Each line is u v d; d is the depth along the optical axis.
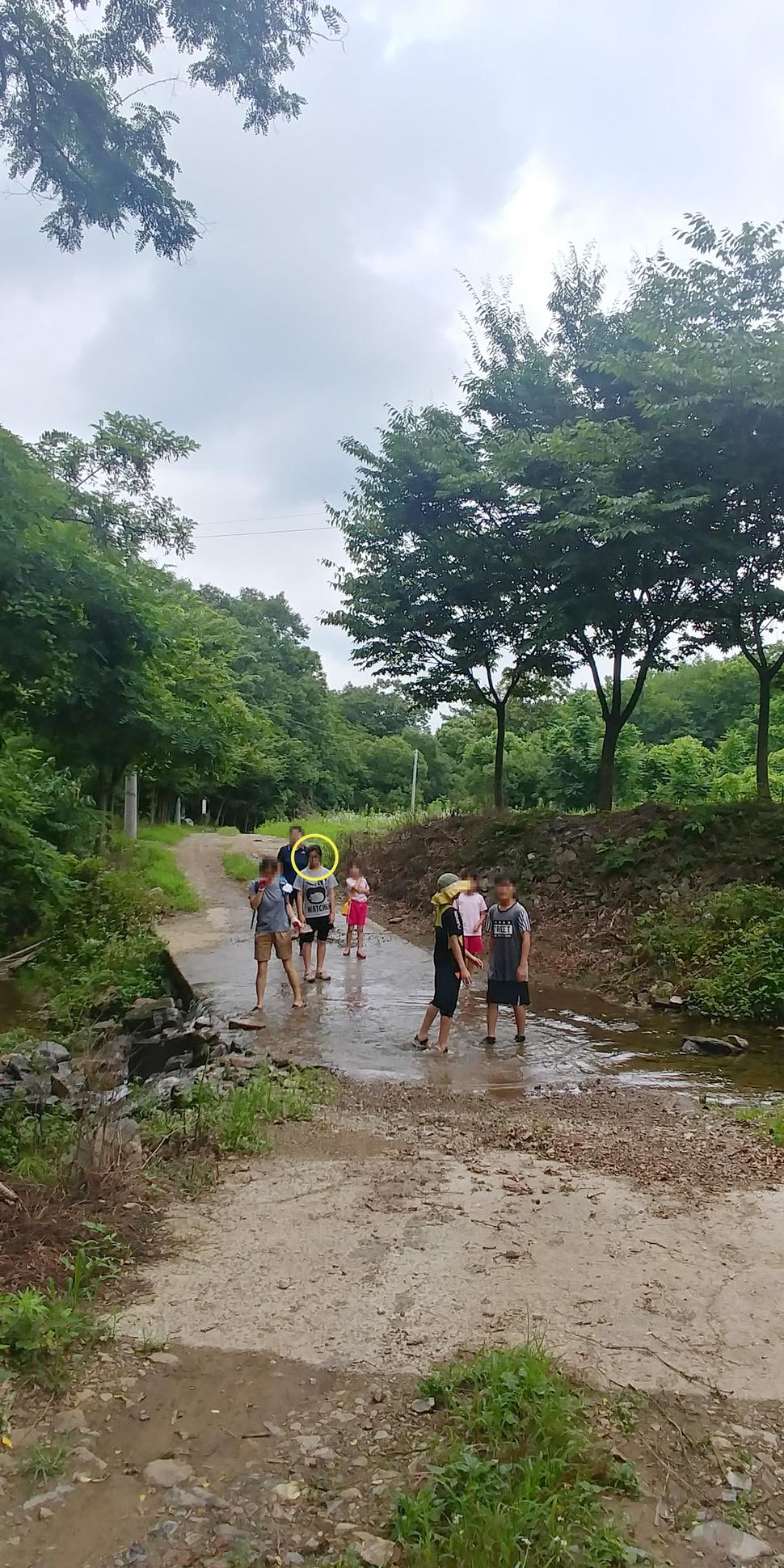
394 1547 2.54
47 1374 3.29
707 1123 6.73
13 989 13.41
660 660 16.95
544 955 13.62
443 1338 3.61
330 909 12.24
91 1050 9.87
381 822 30.62
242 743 42.38
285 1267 4.20
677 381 12.83
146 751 12.22
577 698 26.12
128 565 10.84
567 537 14.58
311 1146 6.00
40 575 8.68
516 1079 7.96
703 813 14.41
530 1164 5.71
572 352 16.92
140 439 20.45
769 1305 3.92
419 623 17.97
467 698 20.09
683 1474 2.87
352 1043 9.07
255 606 74.81
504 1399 3.07
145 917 16.66
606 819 15.89
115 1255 4.23
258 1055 8.48
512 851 16.78
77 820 20.30
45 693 9.62
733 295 13.81
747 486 13.05
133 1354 3.47
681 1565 2.52
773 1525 2.68
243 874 22.56
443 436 17.05
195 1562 2.50
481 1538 2.50
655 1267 4.26
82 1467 2.85
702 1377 3.37
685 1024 10.26
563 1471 2.80
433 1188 5.23
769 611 14.49
